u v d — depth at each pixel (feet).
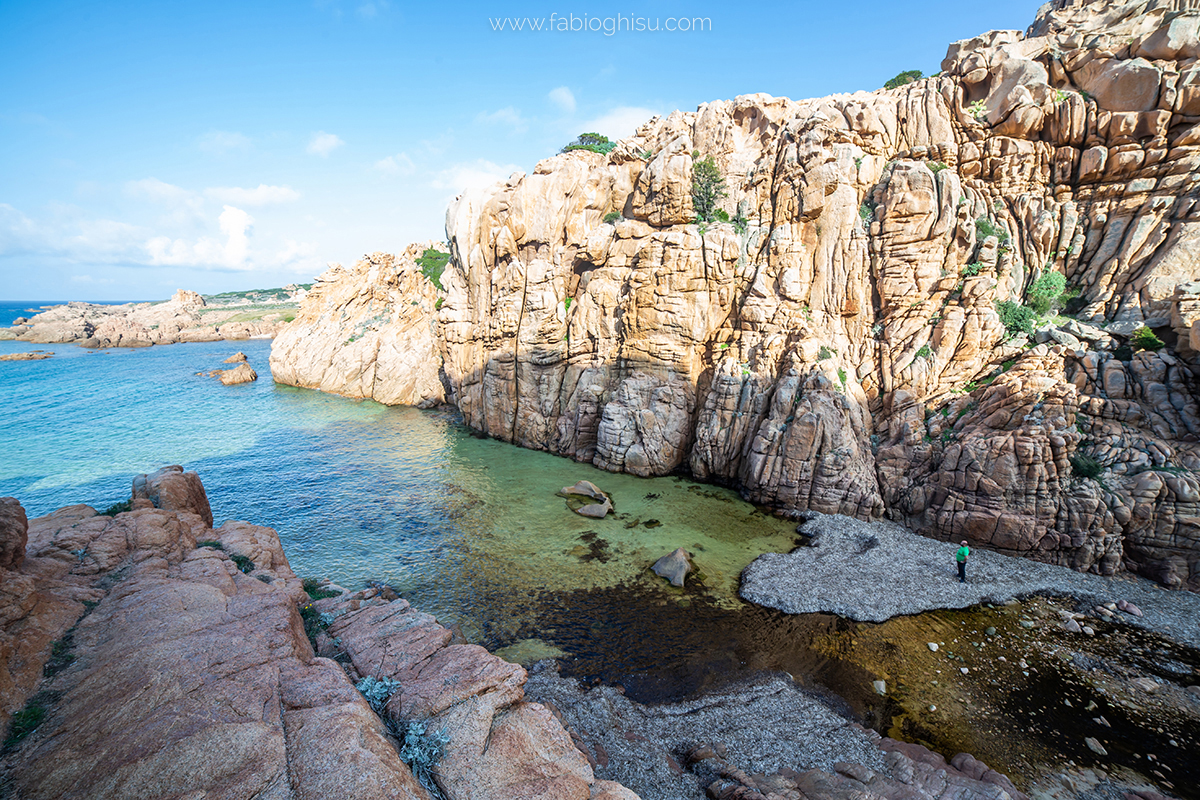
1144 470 94.27
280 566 65.98
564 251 172.24
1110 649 76.64
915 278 128.06
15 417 223.51
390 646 49.70
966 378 121.90
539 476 149.59
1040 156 125.49
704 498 132.36
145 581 50.93
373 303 271.49
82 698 35.50
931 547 104.22
